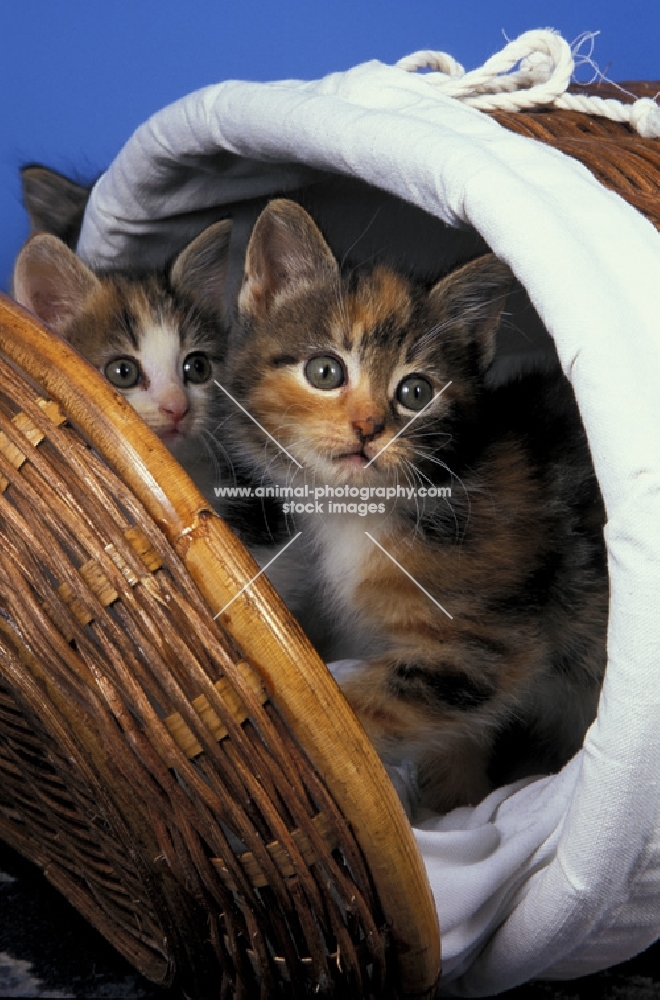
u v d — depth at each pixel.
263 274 0.53
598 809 0.41
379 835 0.40
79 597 0.40
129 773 0.41
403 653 0.52
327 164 0.47
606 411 0.39
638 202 0.43
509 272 0.51
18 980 0.50
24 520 0.40
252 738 0.39
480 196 0.41
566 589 0.53
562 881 0.42
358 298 0.51
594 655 0.54
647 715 0.39
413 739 0.52
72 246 0.66
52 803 0.47
